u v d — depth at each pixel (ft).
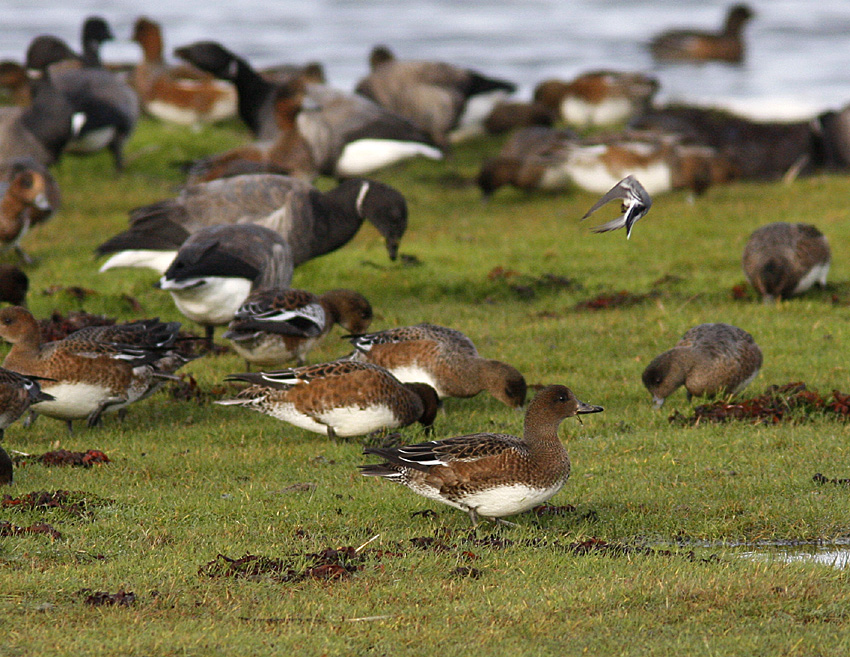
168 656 22.08
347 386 38.01
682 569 27.20
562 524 31.78
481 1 264.72
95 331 42.80
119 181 96.22
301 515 31.94
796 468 36.11
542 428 30.60
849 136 108.17
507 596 25.59
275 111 80.79
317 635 23.22
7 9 232.12
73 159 101.86
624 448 38.93
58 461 36.73
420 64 104.58
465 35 212.43
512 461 29.99
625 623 24.03
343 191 64.69
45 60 98.78
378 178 99.81
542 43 203.31
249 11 241.35
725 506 32.60
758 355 45.42
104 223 80.33
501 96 111.75
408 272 67.15
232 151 80.28
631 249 73.31
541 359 51.49
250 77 95.76
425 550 28.81
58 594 25.41
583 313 60.75
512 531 30.76
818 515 31.99
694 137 101.65
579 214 85.87
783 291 60.95
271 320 46.52
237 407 45.55
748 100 143.02
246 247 53.11
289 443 40.16
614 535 31.01
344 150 84.99
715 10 251.39
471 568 27.37
